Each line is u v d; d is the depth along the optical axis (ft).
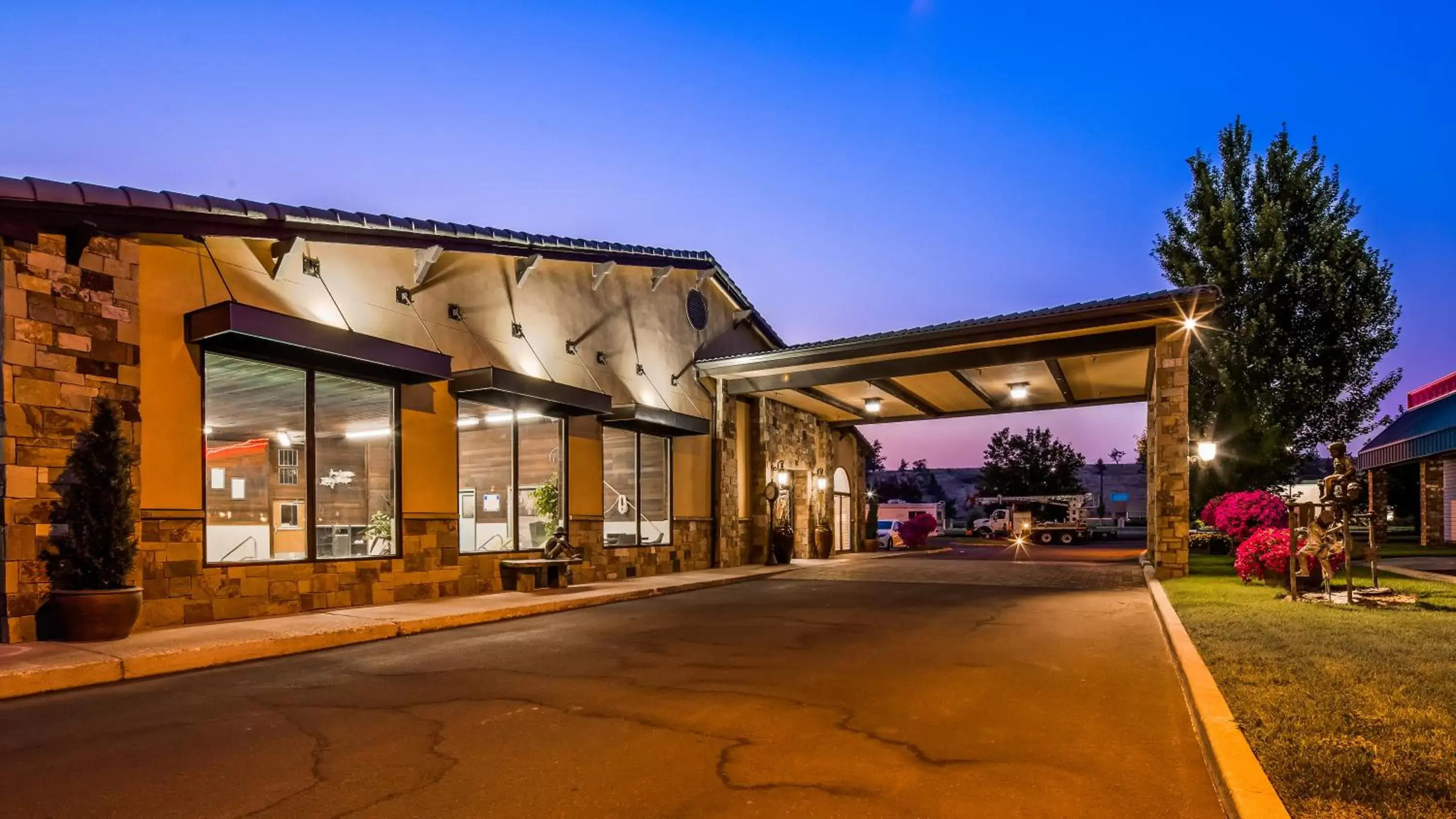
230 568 32.14
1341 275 67.51
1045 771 15.03
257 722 18.35
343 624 30.42
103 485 26.96
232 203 31.45
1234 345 69.41
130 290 29.01
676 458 62.44
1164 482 50.21
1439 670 20.52
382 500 39.86
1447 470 92.07
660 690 21.53
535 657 26.43
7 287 25.89
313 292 36.52
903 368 60.29
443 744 16.70
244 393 35.29
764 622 34.63
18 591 25.72
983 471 192.44
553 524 49.80
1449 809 11.71
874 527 107.55
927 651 27.35
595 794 13.92
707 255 66.90
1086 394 77.00
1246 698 17.85
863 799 13.69
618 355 57.31
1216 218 70.74
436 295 43.09
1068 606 39.34
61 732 17.53
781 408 77.20
